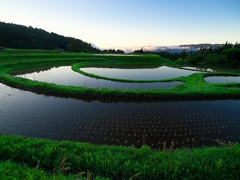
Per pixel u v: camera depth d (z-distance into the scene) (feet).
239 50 185.88
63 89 60.18
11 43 273.33
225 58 195.72
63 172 20.10
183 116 43.78
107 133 34.71
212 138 33.99
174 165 20.61
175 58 319.06
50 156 22.54
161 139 33.19
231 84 78.69
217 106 52.29
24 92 62.08
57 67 132.46
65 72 110.22
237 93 60.90
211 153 23.27
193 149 26.76
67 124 37.96
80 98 57.52
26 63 129.39
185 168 20.49
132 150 25.12
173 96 57.93
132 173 20.12
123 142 32.04
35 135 33.53
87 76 97.55
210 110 48.60
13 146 23.61
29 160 22.27
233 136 34.94
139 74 120.06
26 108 46.98
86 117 41.83
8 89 64.75
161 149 30.25
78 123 38.52
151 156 22.77
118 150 25.18
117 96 56.95
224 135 35.17
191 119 41.98
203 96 59.11
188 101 57.16
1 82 72.43
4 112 43.86
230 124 39.86
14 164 18.83
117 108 48.91
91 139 32.65
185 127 37.83
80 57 188.24
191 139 33.47
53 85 63.52
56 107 48.42
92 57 195.31
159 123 39.42
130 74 118.11
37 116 41.83
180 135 34.65
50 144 25.46
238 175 20.10
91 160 21.47
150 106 51.24
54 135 33.65
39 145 25.17
